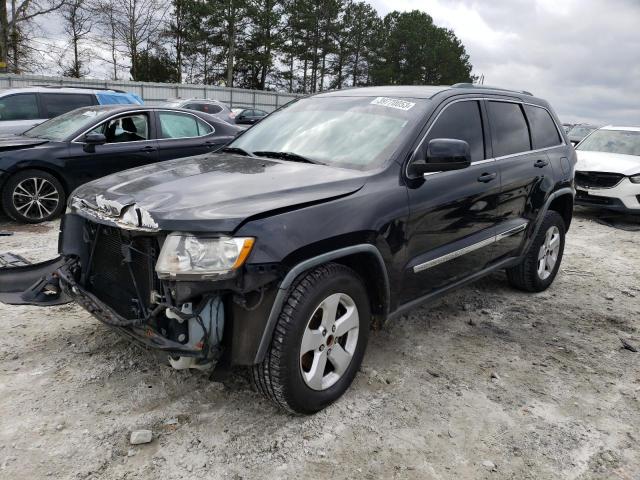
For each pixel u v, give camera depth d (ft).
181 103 58.54
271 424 9.46
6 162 22.09
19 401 9.69
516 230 14.48
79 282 10.52
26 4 100.78
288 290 8.63
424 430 9.55
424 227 11.16
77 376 10.62
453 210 11.87
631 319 15.52
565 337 13.94
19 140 23.41
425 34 183.32
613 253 23.63
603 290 18.10
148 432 8.80
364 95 13.26
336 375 10.03
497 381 11.41
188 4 138.82
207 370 9.95
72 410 9.52
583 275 19.77
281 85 173.99
